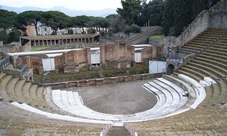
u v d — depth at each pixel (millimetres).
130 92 25516
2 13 76562
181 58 31219
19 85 20859
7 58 26391
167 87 25438
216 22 35375
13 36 69562
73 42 77812
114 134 8562
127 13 80375
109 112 19594
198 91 21344
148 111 18938
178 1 48031
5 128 9203
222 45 28781
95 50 39312
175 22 49469
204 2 42781
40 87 24078
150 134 8719
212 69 24719
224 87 19250
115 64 36344
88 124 11508
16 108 13617
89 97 23875
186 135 8602
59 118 12789
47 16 81750
